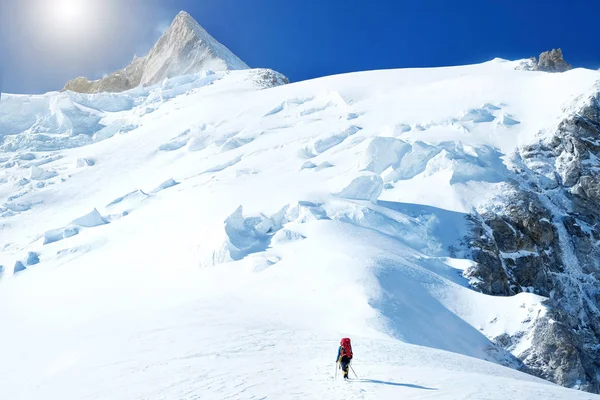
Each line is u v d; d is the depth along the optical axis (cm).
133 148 8506
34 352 2623
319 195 5062
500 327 3616
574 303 4831
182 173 7119
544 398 1275
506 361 3459
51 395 1691
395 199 5284
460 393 1262
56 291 4356
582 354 4038
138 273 4375
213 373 1656
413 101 7662
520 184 5469
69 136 9581
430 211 5006
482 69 8738
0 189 7581
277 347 2059
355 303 3195
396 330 2939
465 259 4516
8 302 4350
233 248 4216
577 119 5950
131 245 5034
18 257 5375
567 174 5669
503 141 6203
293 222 4684
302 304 3222
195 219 5109
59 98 10044
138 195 6375
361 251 3944
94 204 6875
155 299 3750
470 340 3453
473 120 6675
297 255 4028
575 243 5206
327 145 6744
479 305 3747
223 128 8325
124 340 2364
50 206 6988
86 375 1852
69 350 2411
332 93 8550
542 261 4912
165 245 4778
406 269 3825
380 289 3347
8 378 2167
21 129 9894
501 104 6969
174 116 9419
